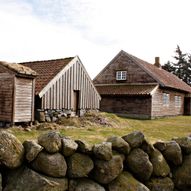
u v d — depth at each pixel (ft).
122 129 49.16
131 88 95.76
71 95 62.90
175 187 23.04
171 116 104.47
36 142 17.90
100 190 18.63
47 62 67.46
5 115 44.83
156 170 21.59
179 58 237.45
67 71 61.52
